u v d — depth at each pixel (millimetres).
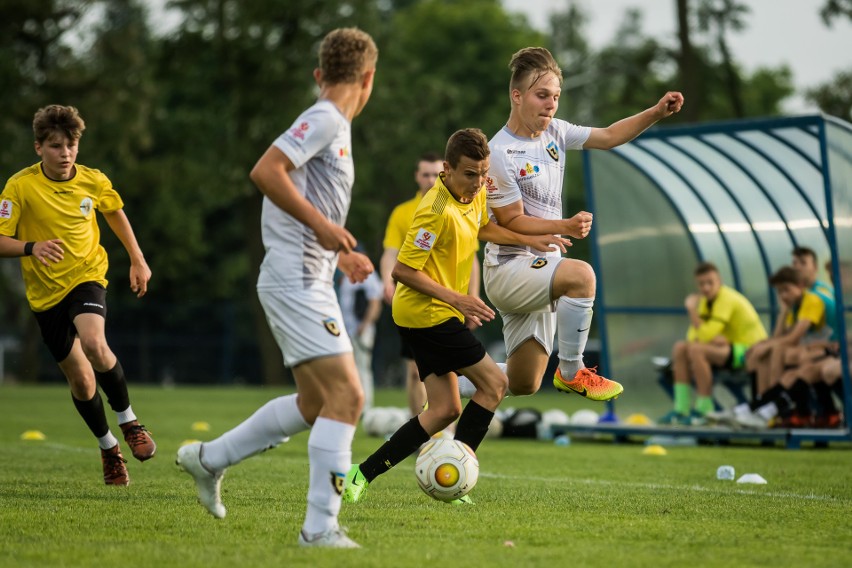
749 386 43250
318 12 99875
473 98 143875
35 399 65312
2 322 140875
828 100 95000
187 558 13477
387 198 132000
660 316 44562
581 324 20500
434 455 18453
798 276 38406
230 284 137125
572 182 154625
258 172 14406
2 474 23531
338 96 15133
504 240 20469
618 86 168500
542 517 17781
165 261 126250
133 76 101188
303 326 14750
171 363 123188
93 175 22375
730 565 13484
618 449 35500
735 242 45406
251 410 55406
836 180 36000
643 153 43750
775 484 24078
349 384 14789
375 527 16453
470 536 15688
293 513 17891
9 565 13016
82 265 21969
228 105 107188
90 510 17828
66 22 99625
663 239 44625
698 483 24141
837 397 39969
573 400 79938
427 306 19172
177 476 23625
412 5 174000
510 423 41562
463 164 18734
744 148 40781
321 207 15055
